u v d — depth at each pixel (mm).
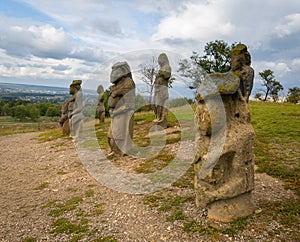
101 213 5434
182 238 4227
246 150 4648
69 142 14703
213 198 4551
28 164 10695
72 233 4711
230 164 4605
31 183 8094
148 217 5039
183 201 5527
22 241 4609
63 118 17719
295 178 6488
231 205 4621
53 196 6773
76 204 6039
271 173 6926
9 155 12875
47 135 19297
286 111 19219
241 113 4812
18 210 6027
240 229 4281
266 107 22906
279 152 8922
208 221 4609
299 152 8820
